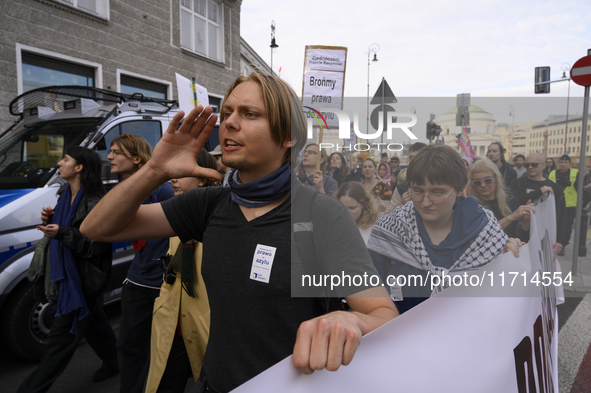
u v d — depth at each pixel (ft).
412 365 2.33
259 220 2.83
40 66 20.88
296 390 2.09
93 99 12.01
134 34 25.88
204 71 32.50
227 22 35.04
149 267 6.36
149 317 6.54
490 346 2.72
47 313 8.64
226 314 2.84
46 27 20.72
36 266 7.00
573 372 7.89
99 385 7.70
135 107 11.86
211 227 3.09
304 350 1.90
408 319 2.34
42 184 9.18
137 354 6.45
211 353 3.00
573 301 11.03
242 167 2.87
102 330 7.70
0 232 7.98
